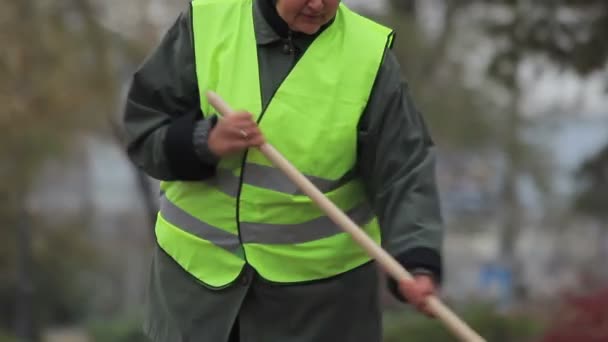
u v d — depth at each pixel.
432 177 6.36
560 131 68.00
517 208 68.12
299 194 6.40
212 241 6.57
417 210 6.24
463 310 24.89
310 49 6.48
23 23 28.83
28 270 41.91
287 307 6.52
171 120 6.57
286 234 6.47
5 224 43.88
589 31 19.92
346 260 6.55
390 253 6.23
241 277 6.52
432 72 38.25
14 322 51.66
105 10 30.03
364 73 6.46
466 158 66.50
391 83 6.47
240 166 6.44
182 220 6.67
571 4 19.75
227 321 6.55
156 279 6.86
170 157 6.40
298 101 6.41
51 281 53.62
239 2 6.64
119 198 82.75
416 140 6.41
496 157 63.12
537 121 62.78
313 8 6.30
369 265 6.66
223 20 6.60
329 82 6.42
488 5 21.05
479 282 65.62
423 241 6.15
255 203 6.44
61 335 54.50
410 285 5.79
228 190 6.48
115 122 31.69
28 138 33.72
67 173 54.59
